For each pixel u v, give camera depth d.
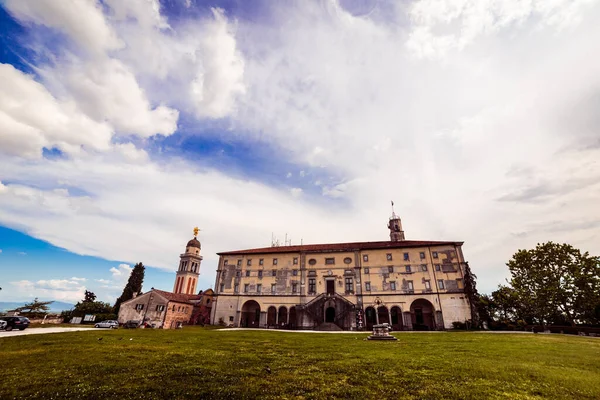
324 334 31.22
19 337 20.56
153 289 56.00
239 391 8.12
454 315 46.41
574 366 11.95
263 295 56.66
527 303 44.16
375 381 9.28
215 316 57.59
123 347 15.98
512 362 12.60
